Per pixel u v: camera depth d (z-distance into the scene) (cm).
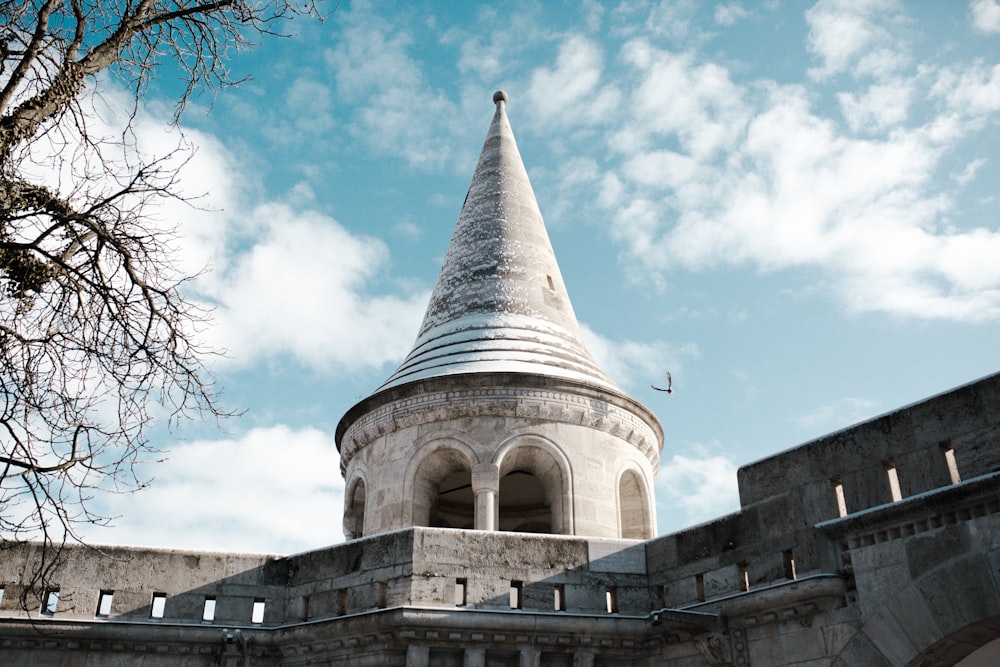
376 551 1563
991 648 1388
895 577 1208
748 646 1360
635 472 2234
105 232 1029
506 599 1508
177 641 1545
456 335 2361
